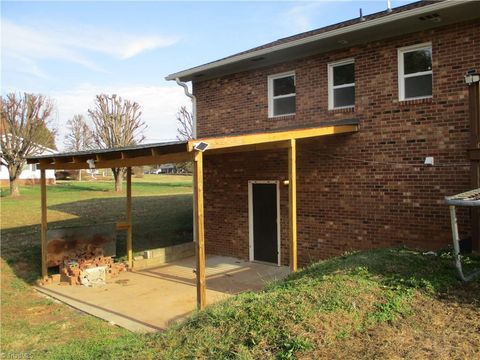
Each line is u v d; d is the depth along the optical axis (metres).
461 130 8.66
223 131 13.18
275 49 10.87
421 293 5.83
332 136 10.59
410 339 4.65
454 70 8.76
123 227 12.37
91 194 29.64
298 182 11.30
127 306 8.94
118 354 5.57
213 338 5.20
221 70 12.84
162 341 5.60
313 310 5.33
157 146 7.37
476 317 5.09
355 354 4.38
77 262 11.43
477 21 8.48
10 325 8.01
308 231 11.12
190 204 22.25
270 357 4.50
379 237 9.81
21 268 12.02
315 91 11.01
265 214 12.14
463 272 6.65
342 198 10.43
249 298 6.23
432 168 9.04
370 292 5.85
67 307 9.08
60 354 6.30
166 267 12.33
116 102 33.31
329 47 10.55
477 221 7.69
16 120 27.64
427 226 9.11
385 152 9.73
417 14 8.52
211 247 13.64
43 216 11.26
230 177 12.99
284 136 8.58
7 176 38.72
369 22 9.13
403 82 9.55
